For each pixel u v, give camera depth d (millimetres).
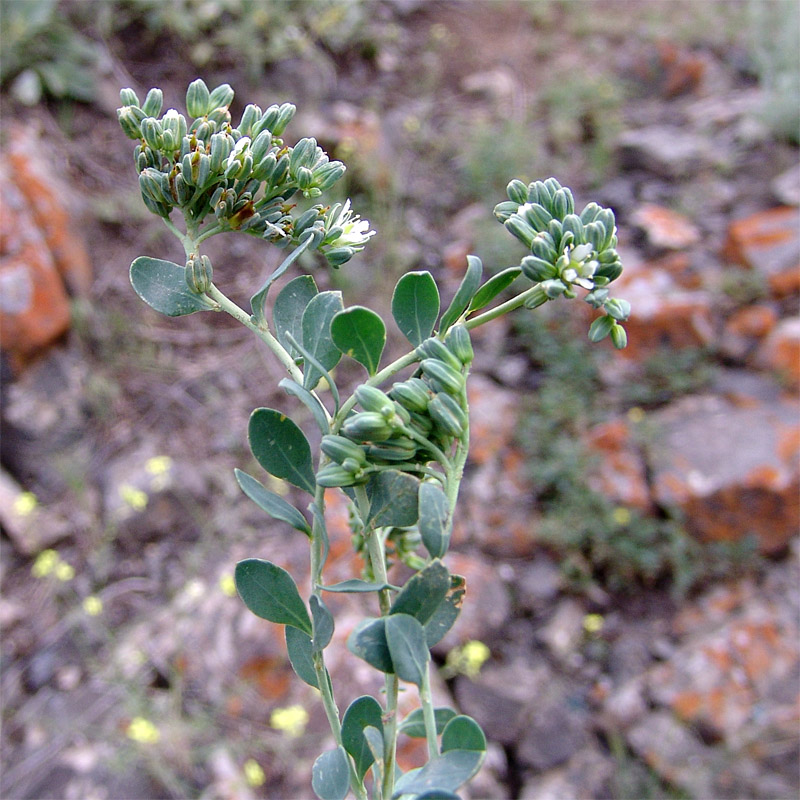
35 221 4031
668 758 3328
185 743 2963
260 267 4539
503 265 4590
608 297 924
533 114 5809
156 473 3727
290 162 984
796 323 4461
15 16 4578
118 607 3463
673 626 3773
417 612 802
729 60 6410
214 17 5246
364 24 5848
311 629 912
